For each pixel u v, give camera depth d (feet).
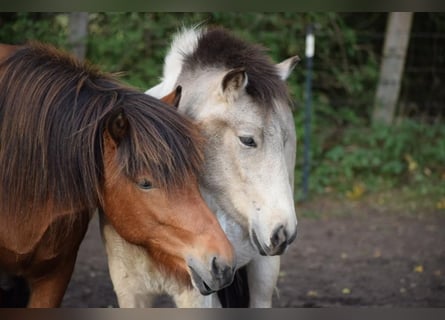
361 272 28.48
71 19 40.01
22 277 17.54
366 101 45.65
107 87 15.57
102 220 17.49
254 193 16.22
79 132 14.96
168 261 15.24
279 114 16.92
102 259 29.35
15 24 37.70
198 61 17.94
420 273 28.37
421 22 47.21
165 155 14.43
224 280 14.44
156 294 17.52
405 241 32.55
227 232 17.37
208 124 16.55
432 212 37.09
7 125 15.37
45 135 15.15
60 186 15.15
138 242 15.23
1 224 15.70
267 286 19.40
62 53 16.14
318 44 44.45
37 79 15.47
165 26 41.11
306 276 27.96
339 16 44.34
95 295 25.38
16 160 15.29
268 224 15.90
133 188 14.74
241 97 16.55
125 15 41.11
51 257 16.30
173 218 14.61
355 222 35.35
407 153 41.86
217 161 16.53
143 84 39.65
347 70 45.09
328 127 43.65
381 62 45.78
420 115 46.01
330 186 40.32
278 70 17.94
